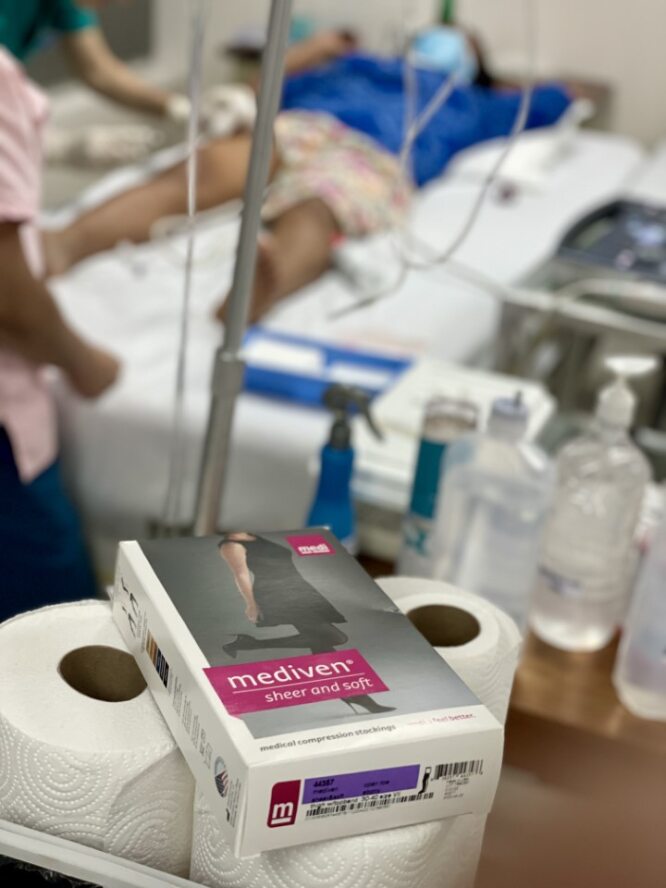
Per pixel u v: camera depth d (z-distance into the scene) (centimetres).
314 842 58
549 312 187
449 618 79
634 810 67
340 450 111
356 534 125
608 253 202
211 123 263
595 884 63
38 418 174
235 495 176
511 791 84
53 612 71
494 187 294
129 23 415
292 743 56
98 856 62
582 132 368
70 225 228
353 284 230
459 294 227
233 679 59
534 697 103
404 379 149
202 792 59
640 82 390
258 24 410
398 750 57
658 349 183
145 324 207
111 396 182
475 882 70
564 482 108
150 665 65
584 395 232
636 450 109
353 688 60
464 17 396
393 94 334
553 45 393
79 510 189
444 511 105
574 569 107
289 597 67
